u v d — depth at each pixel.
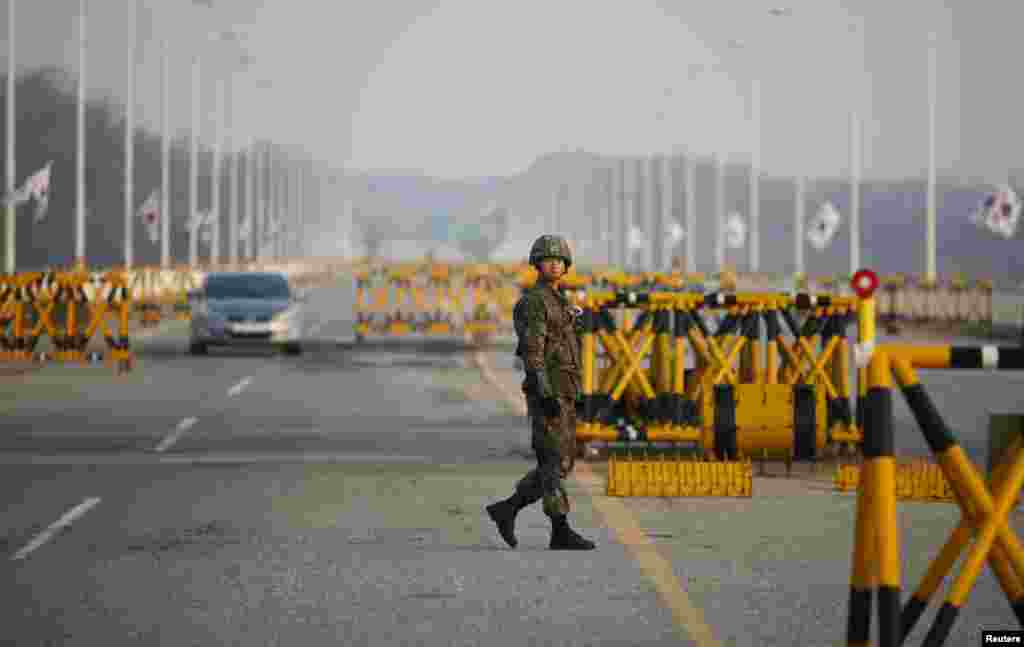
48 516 37.88
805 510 38.78
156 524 36.72
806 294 49.47
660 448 52.03
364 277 122.88
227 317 103.56
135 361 98.56
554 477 32.78
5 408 66.12
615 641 25.05
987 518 19.22
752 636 25.38
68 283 91.12
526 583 29.80
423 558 32.44
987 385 83.69
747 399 45.25
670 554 32.78
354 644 24.88
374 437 55.47
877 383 19.05
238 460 48.81
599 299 49.00
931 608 27.16
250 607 27.69
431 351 111.88
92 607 27.73
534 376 32.34
